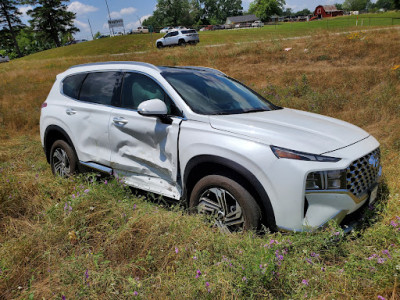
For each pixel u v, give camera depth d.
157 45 33.47
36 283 2.20
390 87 8.38
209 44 27.81
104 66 3.98
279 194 2.40
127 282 2.14
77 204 2.91
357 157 2.53
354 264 2.21
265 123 2.84
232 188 2.61
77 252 2.47
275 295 2.05
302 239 2.32
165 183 3.15
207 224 2.72
